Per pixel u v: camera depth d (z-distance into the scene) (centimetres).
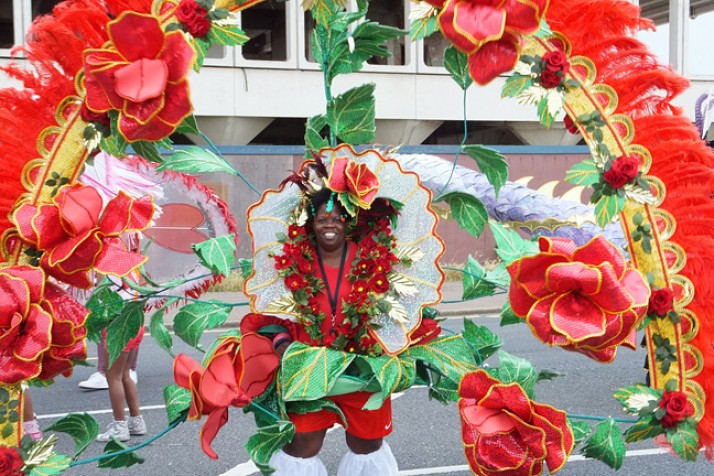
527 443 259
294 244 302
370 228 308
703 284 263
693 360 268
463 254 1609
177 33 249
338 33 307
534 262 244
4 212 262
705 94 598
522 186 491
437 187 487
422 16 286
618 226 468
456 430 575
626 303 237
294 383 287
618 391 274
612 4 268
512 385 261
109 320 311
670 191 269
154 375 775
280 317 305
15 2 1806
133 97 244
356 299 296
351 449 320
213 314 316
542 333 243
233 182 1534
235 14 269
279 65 2075
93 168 425
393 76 2166
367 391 304
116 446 288
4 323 250
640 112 272
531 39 272
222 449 536
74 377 766
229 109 2053
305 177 302
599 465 491
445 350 303
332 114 308
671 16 2392
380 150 324
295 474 301
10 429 262
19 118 267
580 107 273
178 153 290
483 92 2234
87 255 257
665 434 273
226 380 277
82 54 262
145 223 263
